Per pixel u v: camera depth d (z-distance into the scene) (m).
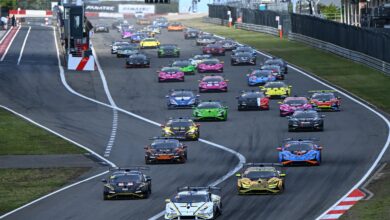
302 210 109.06
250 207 112.44
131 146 172.25
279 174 124.12
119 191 120.88
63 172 147.62
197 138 176.12
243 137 177.50
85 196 125.62
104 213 111.94
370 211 106.00
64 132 189.12
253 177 122.75
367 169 139.25
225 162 151.50
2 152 167.38
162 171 144.88
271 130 184.75
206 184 131.75
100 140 179.50
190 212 104.56
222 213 109.38
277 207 111.81
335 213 106.25
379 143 165.62
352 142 167.88
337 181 129.88
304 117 182.25
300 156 143.62
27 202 123.38
